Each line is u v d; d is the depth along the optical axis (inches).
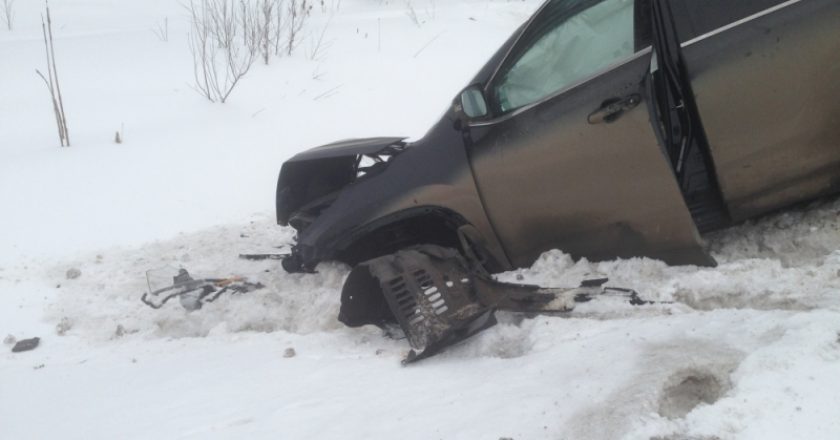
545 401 128.6
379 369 159.0
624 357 138.3
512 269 190.5
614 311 162.2
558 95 170.6
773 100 159.3
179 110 370.9
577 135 168.4
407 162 196.4
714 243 180.2
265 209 301.9
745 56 158.1
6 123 363.6
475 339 163.2
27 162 329.7
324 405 143.2
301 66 417.4
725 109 159.9
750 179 165.5
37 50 435.2
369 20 491.5
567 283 176.2
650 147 161.3
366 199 202.2
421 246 184.9
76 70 411.8
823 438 105.2
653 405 120.2
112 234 285.7
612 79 164.1
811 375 117.7
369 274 175.8
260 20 455.5
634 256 175.5
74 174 321.7
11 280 254.8
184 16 496.4
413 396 141.3
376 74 403.9
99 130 355.3
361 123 359.3
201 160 333.7
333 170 228.4
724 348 133.6
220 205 305.9
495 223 186.7
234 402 151.9
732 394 118.3
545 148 173.3
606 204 171.2
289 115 368.8
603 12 171.6
